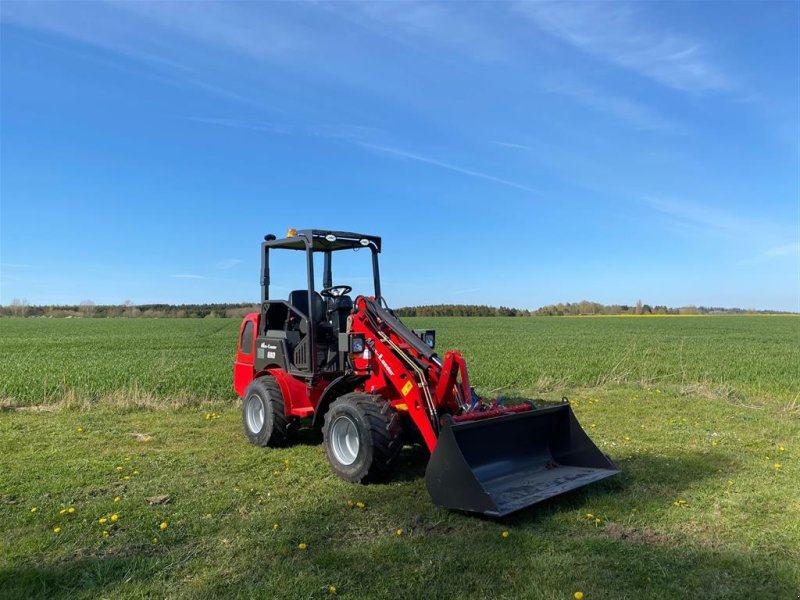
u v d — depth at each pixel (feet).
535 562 14.01
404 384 19.93
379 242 26.14
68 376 46.98
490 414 19.04
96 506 17.62
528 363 57.41
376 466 19.51
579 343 92.02
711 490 19.35
